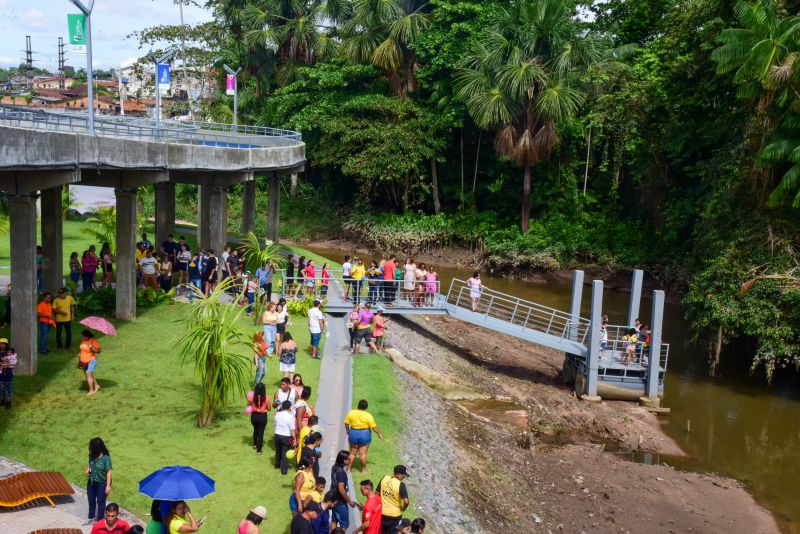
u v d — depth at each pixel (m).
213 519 12.36
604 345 26.69
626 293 47.28
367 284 31.41
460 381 25.77
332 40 62.06
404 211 58.22
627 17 56.28
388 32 55.22
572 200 54.22
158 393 17.77
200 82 77.62
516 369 29.39
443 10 53.25
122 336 21.89
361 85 59.44
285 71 62.44
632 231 50.94
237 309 25.53
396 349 25.75
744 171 30.23
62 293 19.80
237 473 14.12
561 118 44.53
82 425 15.38
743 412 26.55
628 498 19.00
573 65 45.97
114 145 20.41
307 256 43.69
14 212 17.27
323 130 57.06
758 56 27.11
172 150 24.44
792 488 20.53
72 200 46.81
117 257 23.27
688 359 33.50
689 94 39.28
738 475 21.20
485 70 46.62
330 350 23.30
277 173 38.53
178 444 15.15
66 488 12.10
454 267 54.31
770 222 29.00
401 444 16.97
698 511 18.67
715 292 29.47
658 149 44.78
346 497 11.68
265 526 12.30
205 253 26.83
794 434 24.55
